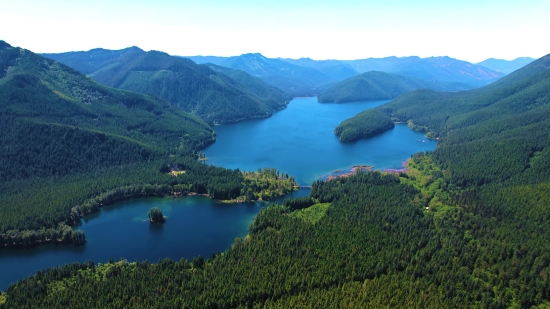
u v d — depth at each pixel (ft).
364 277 622.95
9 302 554.87
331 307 536.42
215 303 554.87
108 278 618.85
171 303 548.31
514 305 561.02
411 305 544.21
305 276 611.06
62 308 537.65
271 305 548.31
